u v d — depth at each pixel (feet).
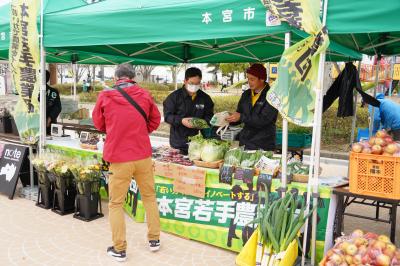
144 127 11.85
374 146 9.41
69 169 15.25
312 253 11.00
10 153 18.79
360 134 21.80
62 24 15.08
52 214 15.85
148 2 13.01
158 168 14.32
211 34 11.53
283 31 10.41
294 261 10.60
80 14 14.43
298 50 9.98
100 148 17.20
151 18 12.65
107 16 13.69
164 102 16.74
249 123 14.92
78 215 15.49
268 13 10.55
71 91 90.38
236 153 12.89
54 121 20.83
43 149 17.26
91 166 14.97
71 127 26.68
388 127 18.70
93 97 76.84
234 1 11.04
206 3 11.55
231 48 21.95
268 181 11.79
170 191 14.14
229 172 12.53
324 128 37.45
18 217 15.43
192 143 13.96
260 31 10.75
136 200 15.19
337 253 9.44
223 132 15.79
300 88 10.24
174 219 13.94
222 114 14.97
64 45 15.26
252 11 10.79
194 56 25.30
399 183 9.18
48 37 15.69
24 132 17.54
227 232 12.62
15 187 17.81
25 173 18.56
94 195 15.33
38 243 13.05
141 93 11.91
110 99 11.46
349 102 16.87
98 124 11.77
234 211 12.58
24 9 16.10
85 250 12.59
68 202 15.92
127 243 13.16
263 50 22.56
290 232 10.25
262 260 10.42
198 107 16.28
